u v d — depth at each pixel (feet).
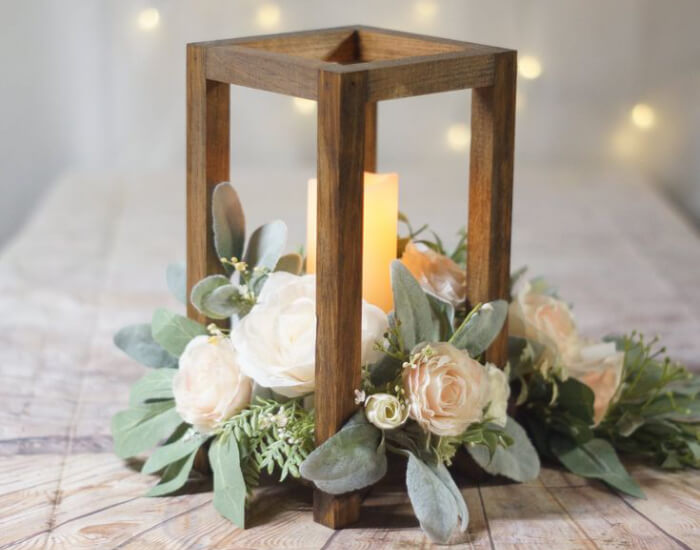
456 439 2.74
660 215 6.66
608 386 3.17
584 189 7.32
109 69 8.01
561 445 3.14
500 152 2.83
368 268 2.97
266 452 2.72
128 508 2.83
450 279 3.00
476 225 2.89
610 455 3.08
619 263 5.58
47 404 3.57
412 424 2.78
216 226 2.93
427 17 7.95
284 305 2.76
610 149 8.34
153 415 3.05
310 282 2.79
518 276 3.34
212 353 2.84
